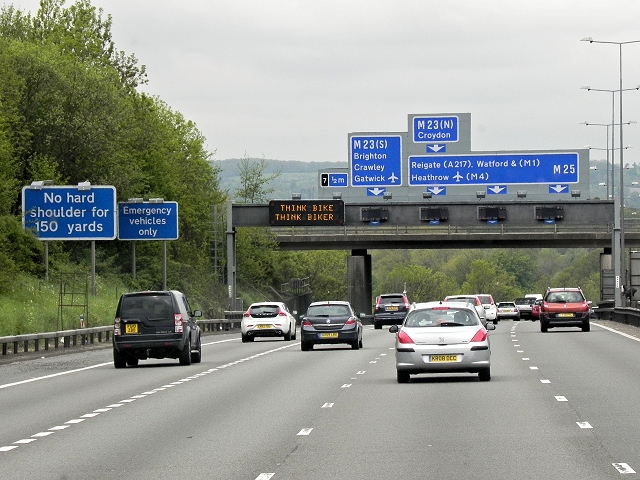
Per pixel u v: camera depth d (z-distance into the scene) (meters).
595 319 159.38
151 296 63.72
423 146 142.62
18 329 88.75
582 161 140.88
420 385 47.44
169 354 63.53
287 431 31.69
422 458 25.97
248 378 53.28
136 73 182.50
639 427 31.62
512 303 184.00
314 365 62.88
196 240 176.62
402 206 141.62
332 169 146.00
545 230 157.50
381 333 118.50
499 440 29.03
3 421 35.34
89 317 105.25
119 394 45.12
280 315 99.94
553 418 34.09
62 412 38.03
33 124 134.75
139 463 25.78
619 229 140.50
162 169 164.75
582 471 23.62
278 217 142.00
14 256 116.62
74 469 24.98
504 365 59.28
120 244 152.75
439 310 49.38
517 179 141.50
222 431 31.91
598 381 48.16
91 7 176.12
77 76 139.62
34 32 168.62
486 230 157.38
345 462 25.47
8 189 121.94
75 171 140.25
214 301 160.00
